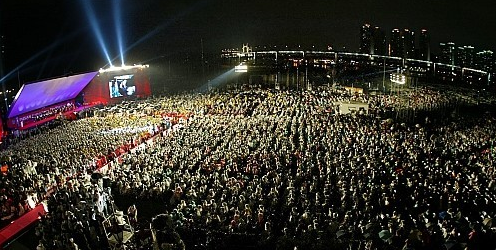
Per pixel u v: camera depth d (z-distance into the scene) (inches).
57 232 1015.6
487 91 4261.8
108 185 1320.1
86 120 2669.8
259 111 2785.4
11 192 1222.3
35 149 1840.6
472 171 1461.6
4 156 1705.2
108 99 3449.8
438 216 1051.9
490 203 1160.2
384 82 4982.8
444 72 5915.4
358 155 1620.3
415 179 1338.6
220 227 1031.6
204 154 1701.5
